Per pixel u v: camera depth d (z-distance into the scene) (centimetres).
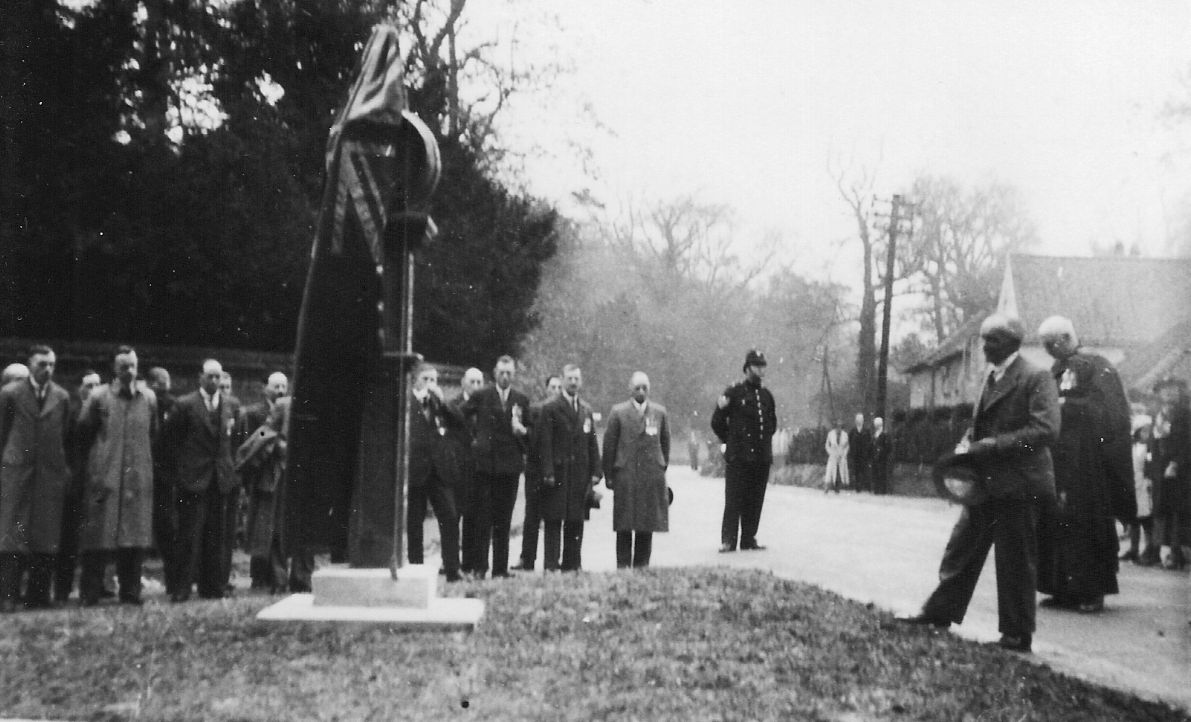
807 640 688
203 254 1596
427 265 2167
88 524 955
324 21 1744
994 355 752
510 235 2388
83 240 1480
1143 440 1376
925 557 1340
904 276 5078
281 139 1694
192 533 1002
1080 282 4247
